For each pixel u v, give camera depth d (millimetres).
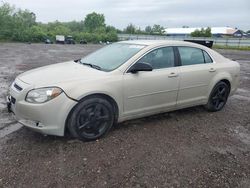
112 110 4195
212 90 5484
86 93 3820
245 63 16953
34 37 63531
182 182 3160
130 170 3344
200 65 5234
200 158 3721
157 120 5070
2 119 4895
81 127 3922
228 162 3654
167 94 4742
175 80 4773
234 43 42781
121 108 4270
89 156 3623
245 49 36000
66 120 3801
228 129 4836
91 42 71562
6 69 11531
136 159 3600
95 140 4098
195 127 4832
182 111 5684
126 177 3199
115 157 3623
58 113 3688
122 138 4207
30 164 3381
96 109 4023
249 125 5098
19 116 3812
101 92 3951
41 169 3287
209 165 3549
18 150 3711
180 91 4922
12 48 30750
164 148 3949
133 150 3840
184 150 3924
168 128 4715
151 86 4477
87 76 4004
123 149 3854
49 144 3906
